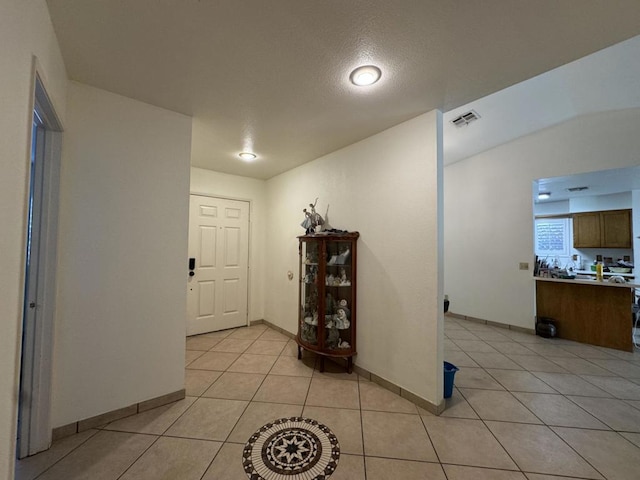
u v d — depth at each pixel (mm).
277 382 2498
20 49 969
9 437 934
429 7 1237
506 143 4250
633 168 3383
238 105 2115
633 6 1214
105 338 1888
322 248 2773
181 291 2234
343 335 2832
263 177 4258
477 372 2721
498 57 1567
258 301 4359
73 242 1779
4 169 879
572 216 5977
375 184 2576
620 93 3039
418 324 2170
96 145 1870
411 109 2137
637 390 2369
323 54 1556
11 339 946
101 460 1555
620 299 3385
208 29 1376
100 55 1566
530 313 3994
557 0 1188
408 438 1753
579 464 1536
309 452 1628
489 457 1591
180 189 2240
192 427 1852
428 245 2125
